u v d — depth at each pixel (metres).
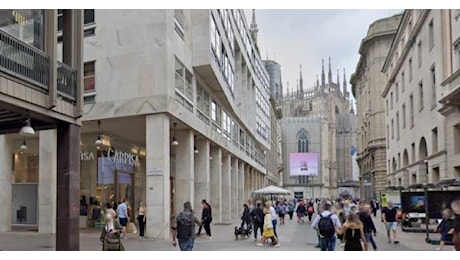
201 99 25.56
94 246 15.45
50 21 12.10
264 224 16.86
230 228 25.52
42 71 11.76
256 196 45.38
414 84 39.06
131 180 27.91
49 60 11.97
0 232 20.97
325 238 10.90
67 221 12.52
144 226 19.83
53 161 20.77
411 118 41.34
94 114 19.95
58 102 12.32
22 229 22.73
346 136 132.50
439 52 30.02
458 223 10.93
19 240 17.48
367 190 74.81
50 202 20.58
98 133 23.92
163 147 18.80
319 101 128.00
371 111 69.38
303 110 132.38
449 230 12.84
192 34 23.31
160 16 19.41
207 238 19.55
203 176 26.45
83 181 25.23
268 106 66.00
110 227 10.95
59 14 19.59
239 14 39.22
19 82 10.95
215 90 28.14
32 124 13.19
